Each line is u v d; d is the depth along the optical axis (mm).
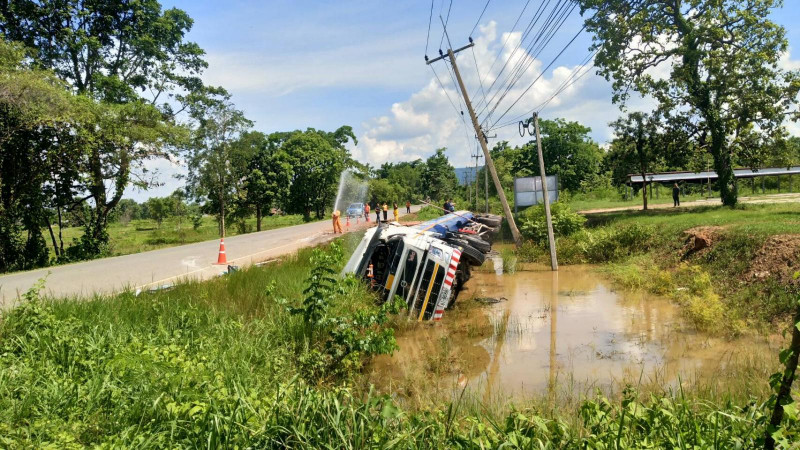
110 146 27500
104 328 7531
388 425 4316
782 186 50281
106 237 30062
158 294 10289
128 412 4707
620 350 9227
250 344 7605
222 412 4520
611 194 57281
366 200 64625
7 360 5980
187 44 34000
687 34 24359
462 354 9422
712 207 26078
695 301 10883
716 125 25031
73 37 29156
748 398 5898
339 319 8109
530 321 11727
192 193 41750
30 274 18547
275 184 50344
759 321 9812
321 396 4691
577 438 4305
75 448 3992
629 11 24812
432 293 11766
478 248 15508
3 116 23641
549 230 19141
